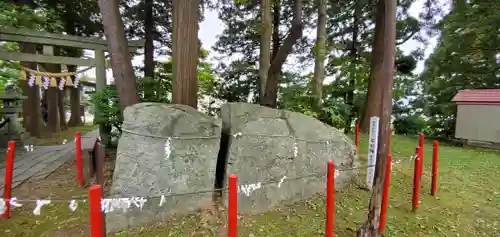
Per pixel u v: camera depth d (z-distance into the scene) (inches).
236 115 132.4
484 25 258.8
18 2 262.2
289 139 128.2
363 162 174.2
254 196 116.1
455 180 156.4
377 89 290.8
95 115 200.5
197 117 112.2
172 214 106.4
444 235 97.7
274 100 211.0
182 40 151.4
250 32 362.0
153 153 105.9
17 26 221.5
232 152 115.7
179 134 107.8
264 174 119.3
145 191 103.6
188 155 109.1
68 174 159.5
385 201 95.5
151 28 322.0
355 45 406.0
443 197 131.3
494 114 251.8
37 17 248.1
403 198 129.7
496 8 253.9
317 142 137.2
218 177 127.6
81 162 141.3
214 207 113.5
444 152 233.5
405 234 97.9
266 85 213.5
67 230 96.3
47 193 129.1
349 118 335.0
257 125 124.3
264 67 242.2
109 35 160.9
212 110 340.5
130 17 323.3
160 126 106.8
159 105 114.8
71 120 509.4
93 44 216.1
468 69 311.4
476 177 162.4
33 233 94.0
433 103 353.7
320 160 137.3
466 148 257.1
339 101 339.6
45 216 106.2
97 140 166.4
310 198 130.6
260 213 115.0
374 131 120.6
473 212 116.1
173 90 155.9
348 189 140.2
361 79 340.5
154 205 103.8
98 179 138.3
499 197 131.6
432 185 133.0
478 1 269.9
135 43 218.7
